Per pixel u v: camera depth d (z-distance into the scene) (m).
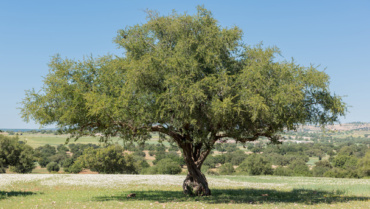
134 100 18.78
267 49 20.09
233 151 163.62
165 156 145.38
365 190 28.62
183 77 18.64
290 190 30.06
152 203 18.19
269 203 18.64
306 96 20.56
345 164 121.69
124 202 18.92
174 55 20.05
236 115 19.33
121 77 20.28
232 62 21.78
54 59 20.88
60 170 147.88
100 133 22.33
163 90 19.56
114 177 43.62
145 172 116.81
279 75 19.22
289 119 19.47
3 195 23.19
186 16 21.67
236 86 19.11
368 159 91.81
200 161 24.81
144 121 19.11
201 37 21.03
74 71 20.95
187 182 24.91
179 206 16.91
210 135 22.98
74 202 18.98
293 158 141.50
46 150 187.38
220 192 27.33
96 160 105.56
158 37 22.88
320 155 182.00
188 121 18.94
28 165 106.94
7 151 103.50
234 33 21.38
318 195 24.88
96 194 25.50
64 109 20.02
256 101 17.44
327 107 20.70
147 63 18.55
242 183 38.81
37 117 20.31
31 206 16.81
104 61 21.53
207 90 18.72
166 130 21.78
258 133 23.20
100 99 18.52
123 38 22.94
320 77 19.44
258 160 106.00
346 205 17.62
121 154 109.81
